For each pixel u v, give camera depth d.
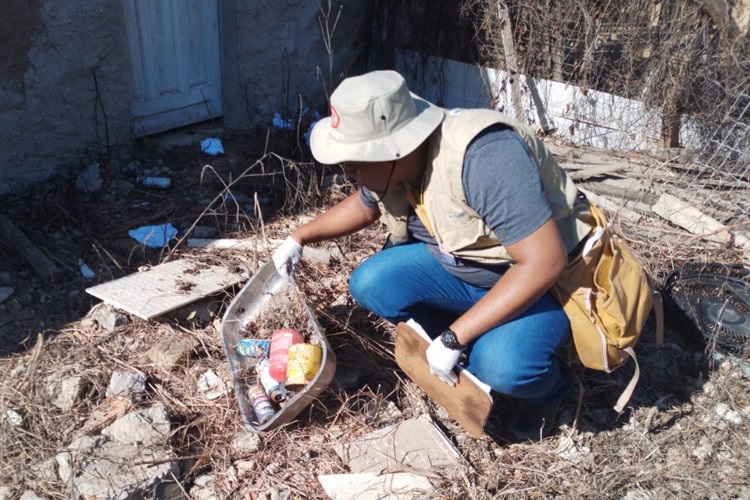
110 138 4.39
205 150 4.65
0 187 3.98
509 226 2.09
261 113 5.15
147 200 4.10
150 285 3.24
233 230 3.85
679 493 2.51
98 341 3.00
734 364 3.06
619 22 4.87
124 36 4.31
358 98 2.07
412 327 2.45
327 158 2.16
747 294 3.38
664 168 4.68
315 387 2.54
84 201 3.99
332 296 3.30
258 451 2.56
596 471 2.57
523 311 2.23
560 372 2.54
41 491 2.37
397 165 2.18
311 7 5.17
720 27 4.46
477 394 2.29
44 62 3.92
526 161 2.08
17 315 3.16
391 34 5.71
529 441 2.66
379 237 3.83
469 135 2.09
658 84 4.82
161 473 2.40
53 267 3.40
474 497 2.41
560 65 5.16
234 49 4.87
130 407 2.69
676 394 2.95
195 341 3.03
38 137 4.05
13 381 2.79
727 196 4.36
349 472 2.51
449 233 2.26
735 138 4.60
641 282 2.45
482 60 5.39
